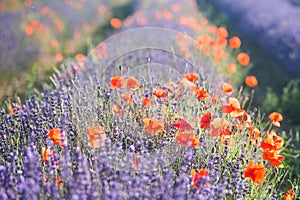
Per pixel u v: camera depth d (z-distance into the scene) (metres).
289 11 10.88
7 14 11.91
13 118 3.76
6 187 2.38
